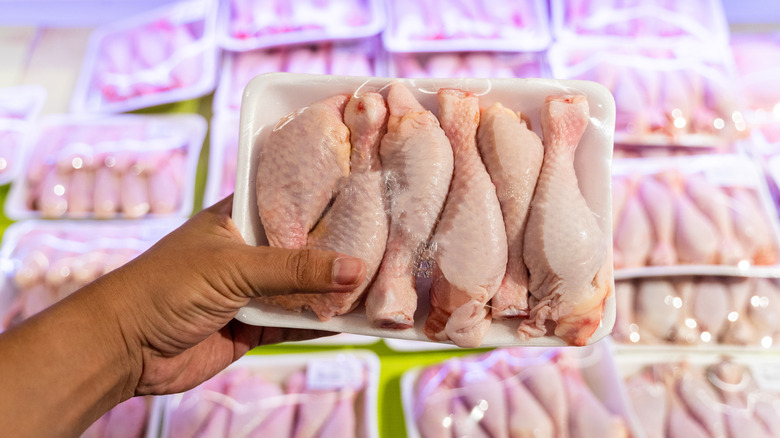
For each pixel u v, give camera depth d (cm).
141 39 233
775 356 175
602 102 97
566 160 93
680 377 170
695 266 181
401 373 178
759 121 213
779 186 200
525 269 93
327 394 169
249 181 97
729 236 185
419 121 92
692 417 163
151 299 90
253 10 232
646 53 223
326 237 93
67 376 87
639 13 230
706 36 227
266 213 93
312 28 226
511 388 167
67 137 214
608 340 177
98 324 90
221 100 218
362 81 99
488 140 93
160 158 210
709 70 218
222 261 87
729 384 167
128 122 220
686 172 202
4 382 81
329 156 92
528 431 154
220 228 97
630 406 162
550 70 219
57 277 183
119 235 196
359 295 92
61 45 240
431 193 90
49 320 88
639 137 205
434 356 181
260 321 95
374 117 92
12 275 187
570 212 88
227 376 172
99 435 159
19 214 202
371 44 229
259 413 163
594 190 96
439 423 159
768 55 228
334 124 93
